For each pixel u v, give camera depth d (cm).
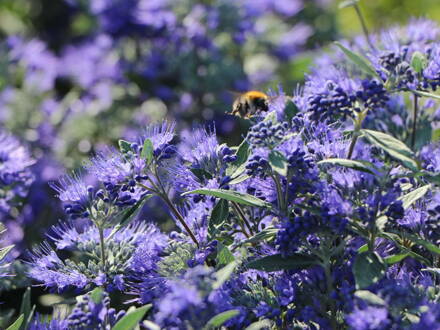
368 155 63
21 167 71
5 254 68
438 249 61
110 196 65
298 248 63
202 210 67
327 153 63
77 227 84
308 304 62
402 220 64
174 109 107
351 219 61
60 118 106
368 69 63
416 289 61
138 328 60
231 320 61
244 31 110
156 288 64
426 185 64
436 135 77
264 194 65
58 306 67
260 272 64
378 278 59
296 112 69
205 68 108
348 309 59
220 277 57
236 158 66
